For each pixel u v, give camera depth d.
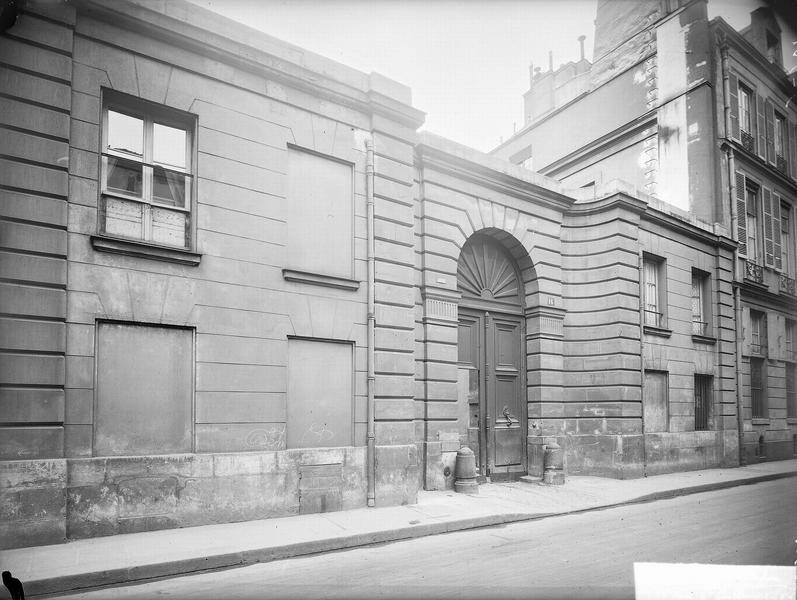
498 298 13.76
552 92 23.23
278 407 8.99
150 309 8.00
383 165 10.62
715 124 17.94
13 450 6.82
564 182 22.48
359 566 6.64
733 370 18.19
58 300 7.23
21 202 7.10
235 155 8.98
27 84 7.25
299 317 9.38
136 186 8.24
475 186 12.88
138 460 7.68
